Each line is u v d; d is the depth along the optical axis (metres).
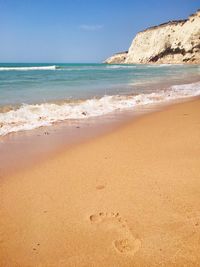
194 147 4.85
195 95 12.42
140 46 94.69
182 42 76.62
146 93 12.85
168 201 3.11
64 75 27.34
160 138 5.60
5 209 3.08
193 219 2.76
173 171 3.89
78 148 5.15
